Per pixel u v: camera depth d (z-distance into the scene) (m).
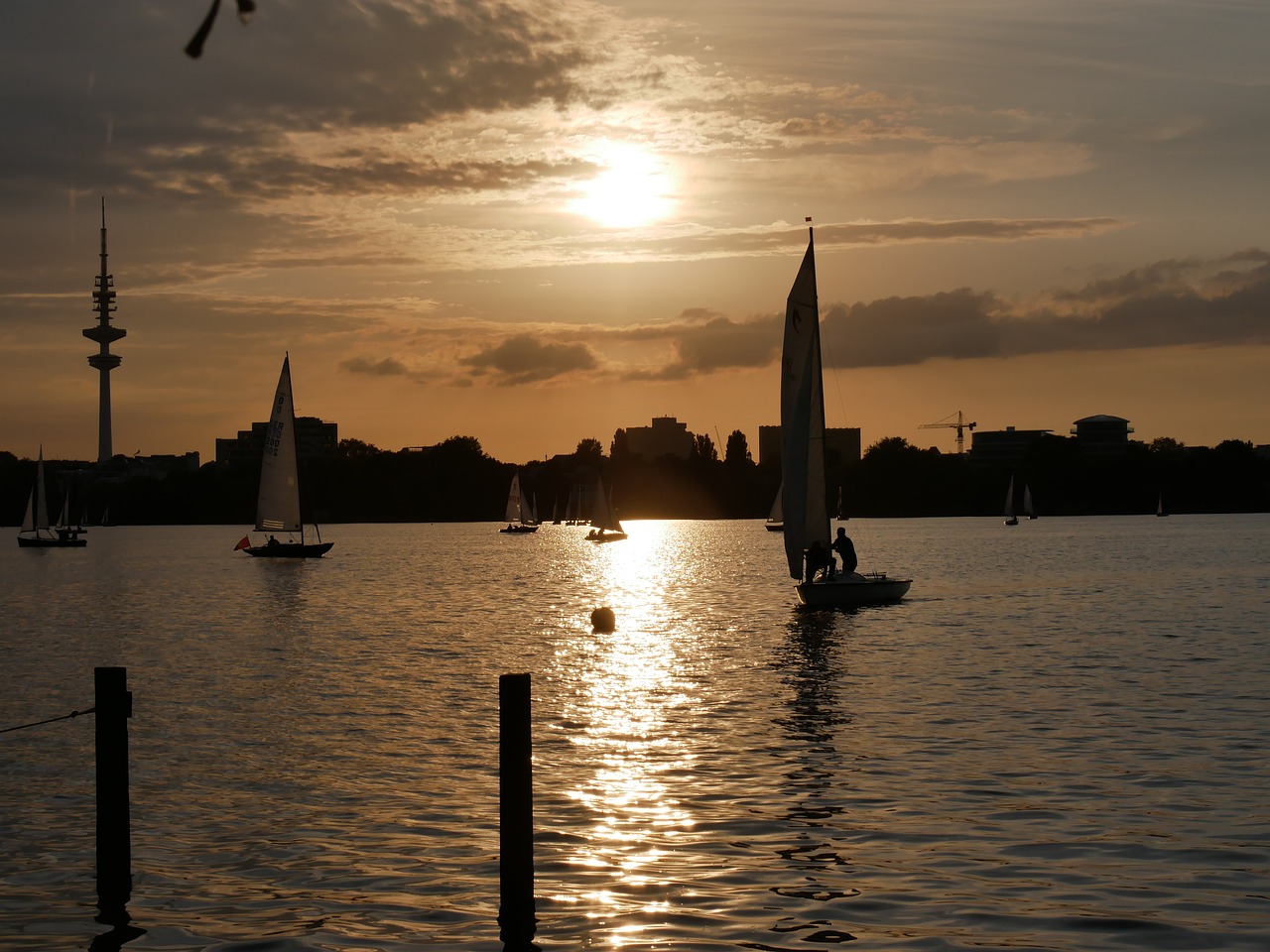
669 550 162.75
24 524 174.38
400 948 16.55
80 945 16.81
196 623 62.53
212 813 23.20
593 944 16.53
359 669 42.78
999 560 115.62
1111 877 18.73
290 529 122.56
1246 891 18.03
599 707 34.06
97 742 18.55
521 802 17.14
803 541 63.06
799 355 62.09
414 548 175.75
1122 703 32.72
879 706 33.31
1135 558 115.44
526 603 75.25
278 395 120.31
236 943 16.80
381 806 23.56
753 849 20.41
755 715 32.41
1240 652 43.56
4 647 51.50
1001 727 29.84
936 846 20.39
